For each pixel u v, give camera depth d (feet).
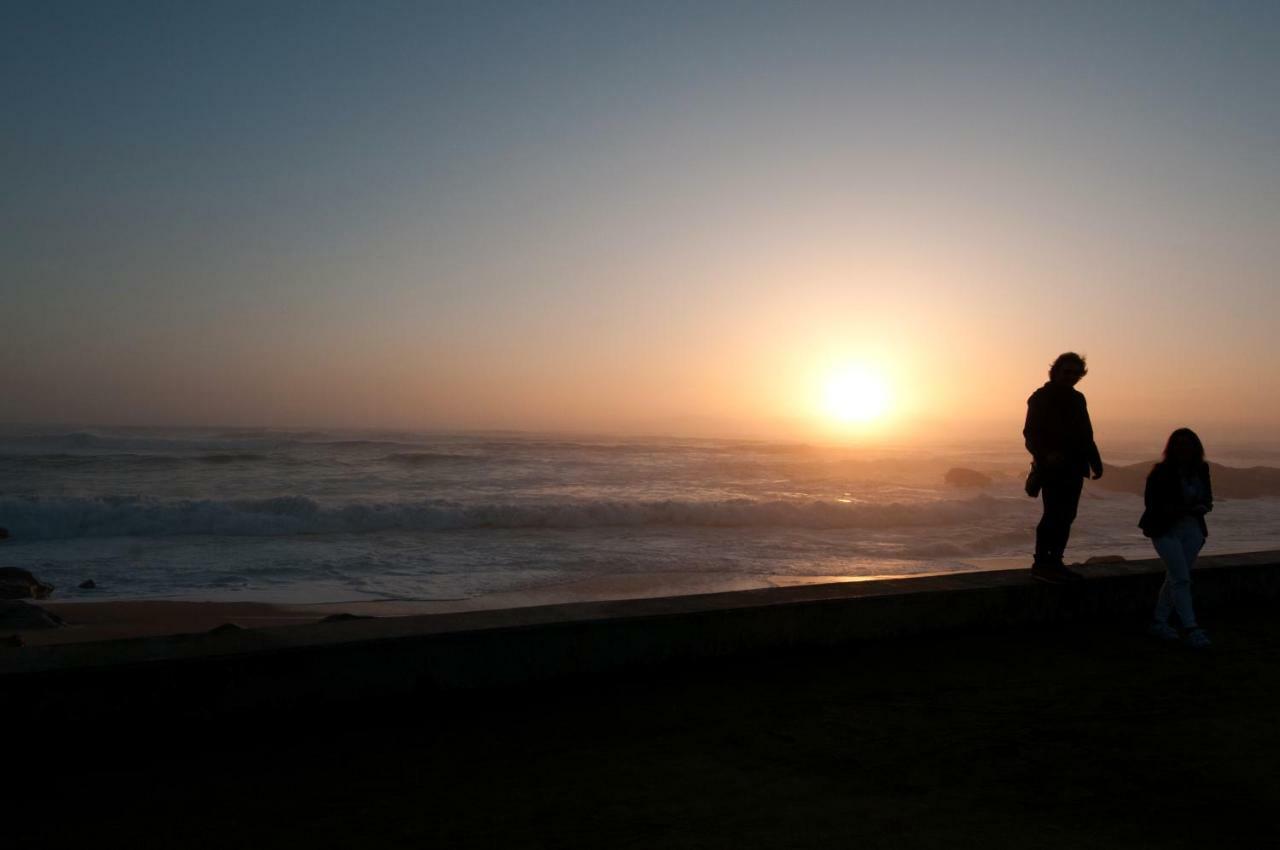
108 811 11.23
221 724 13.99
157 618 38.86
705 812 11.40
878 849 10.39
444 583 48.24
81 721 13.11
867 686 17.13
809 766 13.08
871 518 78.48
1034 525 79.36
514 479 116.16
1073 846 10.61
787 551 61.72
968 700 16.40
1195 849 10.62
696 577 51.29
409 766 12.83
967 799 11.96
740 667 18.11
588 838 10.59
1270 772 13.15
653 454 181.98
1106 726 15.08
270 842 10.43
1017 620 22.12
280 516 66.44
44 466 118.01
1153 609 24.20
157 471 116.16
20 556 54.34
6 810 11.22
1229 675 18.44
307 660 14.57
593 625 17.03
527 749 13.57
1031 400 23.38
